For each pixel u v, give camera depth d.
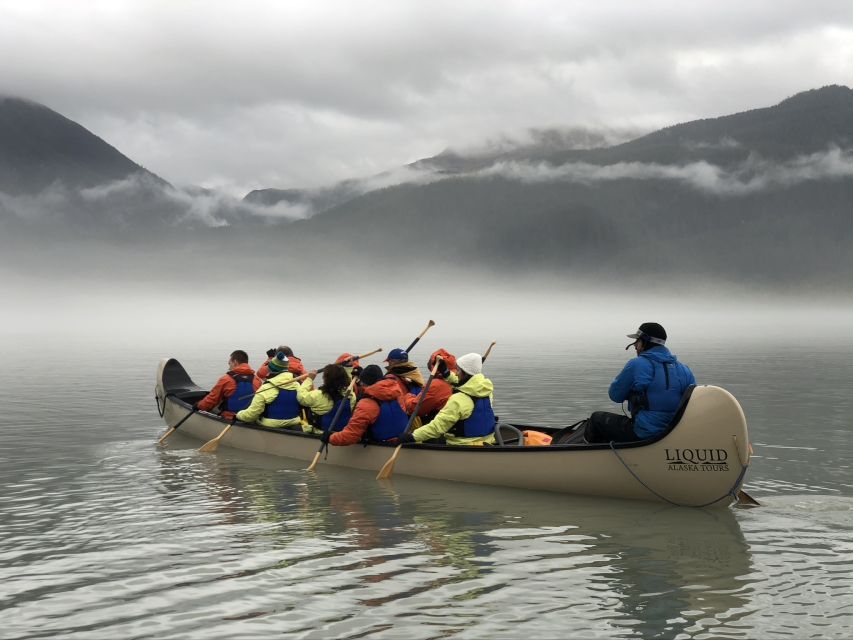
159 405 14.49
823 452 11.15
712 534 7.16
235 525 7.57
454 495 8.73
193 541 7.03
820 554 6.55
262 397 11.38
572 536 7.14
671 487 8.09
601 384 21.02
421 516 7.88
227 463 10.64
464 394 9.37
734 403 7.76
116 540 7.07
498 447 8.99
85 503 8.48
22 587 5.87
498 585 5.86
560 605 5.47
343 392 10.45
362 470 10.04
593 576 6.05
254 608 5.43
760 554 6.57
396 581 5.95
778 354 34.50
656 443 8.08
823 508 8.06
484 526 7.50
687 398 7.97
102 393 19.48
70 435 13.11
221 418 12.07
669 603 5.49
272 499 8.62
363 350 37.47
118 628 5.11
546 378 22.83
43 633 5.05
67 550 6.77
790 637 4.91
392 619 5.23
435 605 5.47
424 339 50.81
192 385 14.66
